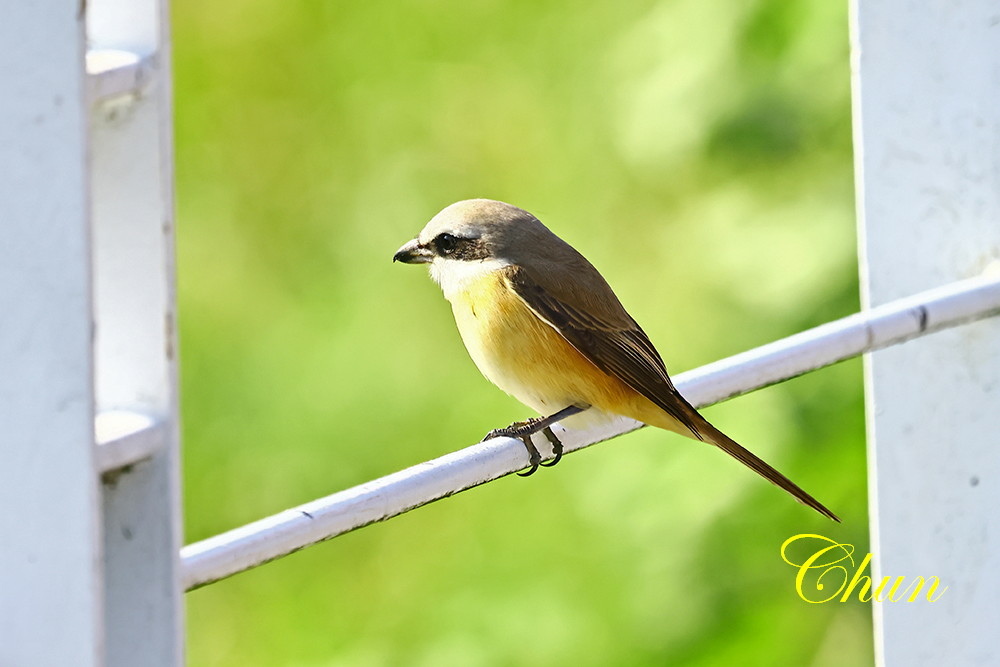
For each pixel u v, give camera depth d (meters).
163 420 3.62
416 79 17.80
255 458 16.12
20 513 3.34
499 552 13.61
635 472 11.52
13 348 3.29
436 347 16.14
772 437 10.75
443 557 14.66
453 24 17.73
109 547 3.63
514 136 17.05
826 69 11.45
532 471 7.02
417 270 16.45
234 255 17.78
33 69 3.22
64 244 3.25
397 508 4.55
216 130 18.27
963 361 5.91
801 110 11.54
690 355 12.61
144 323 3.62
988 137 5.82
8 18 3.21
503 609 12.91
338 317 16.77
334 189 17.92
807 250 11.33
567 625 12.40
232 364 16.78
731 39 11.77
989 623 5.98
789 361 5.30
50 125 3.23
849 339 5.37
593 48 16.19
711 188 12.46
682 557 11.05
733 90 11.71
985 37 5.80
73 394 3.28
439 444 15.70
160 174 3.58
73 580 3.33
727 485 10.92
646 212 14.98
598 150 15.49
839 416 10.76
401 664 14.43
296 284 17.44
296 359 16.62
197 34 18.42
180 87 18.34
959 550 6.02
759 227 11.69
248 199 18.00
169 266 3.62
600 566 12.36
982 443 5.91
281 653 15.24
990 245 5.86
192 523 16.06
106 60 3.50
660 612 11.19
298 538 4.10
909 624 6.13
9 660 3.38
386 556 15.35
